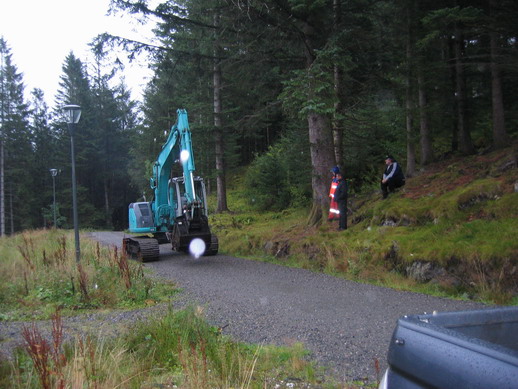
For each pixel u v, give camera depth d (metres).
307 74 11.48
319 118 13.53
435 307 6.78
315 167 13.62
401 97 15.70
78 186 53.28
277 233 14.19
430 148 15.37
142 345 4.83
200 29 14.41
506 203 8.95
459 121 15.71
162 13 13.48
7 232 48.31
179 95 25.73
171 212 14.20
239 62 14.63
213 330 5.36
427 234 9.24
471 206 9.62
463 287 7.66
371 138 15.52
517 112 15.87
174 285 9.06
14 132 49.16
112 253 12.36
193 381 3.75
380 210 11.41
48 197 53.28
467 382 1.51
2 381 3.81
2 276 9.46
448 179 11.92
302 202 19.14
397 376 1.86
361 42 13.18
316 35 13.29
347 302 7.27
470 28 13.91
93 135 57.59
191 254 14.01
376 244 9.85
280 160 20.56
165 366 4.39
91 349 4.02
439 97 15.86
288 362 4.61
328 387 3.98
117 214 62.22
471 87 17.38
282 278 9.56
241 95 20.53
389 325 5.93
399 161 18.70
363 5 13.30
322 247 11.11
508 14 12.65
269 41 13.81
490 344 1.53
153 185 14.84
